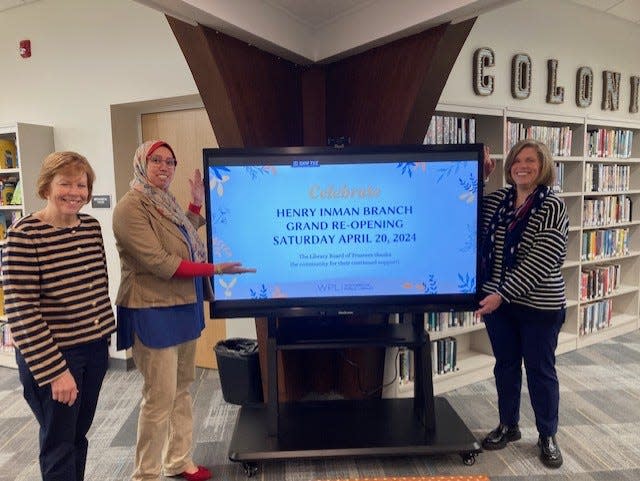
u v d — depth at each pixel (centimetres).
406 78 226
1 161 345
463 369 312
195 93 303
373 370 278
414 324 232
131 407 285
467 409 279
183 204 341
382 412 248
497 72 311
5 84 356
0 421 273
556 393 217
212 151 203
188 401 209
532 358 214
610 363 349
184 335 185
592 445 235
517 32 319
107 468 220
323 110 273
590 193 371
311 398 291
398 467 220
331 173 208
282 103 257
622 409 274
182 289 184
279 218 209
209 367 350
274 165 206
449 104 287
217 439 247
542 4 330
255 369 285
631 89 403
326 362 293
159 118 341
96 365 163
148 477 187
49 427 154
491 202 226
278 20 230
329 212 210
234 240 209
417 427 232
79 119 338
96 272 161
